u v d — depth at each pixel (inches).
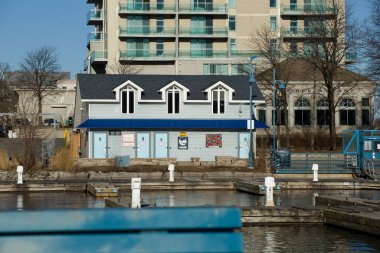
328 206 1009.5
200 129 2186.3
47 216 148.9
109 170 1796.3
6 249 146.2
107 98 2161.7
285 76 2805.1
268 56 3031.5
